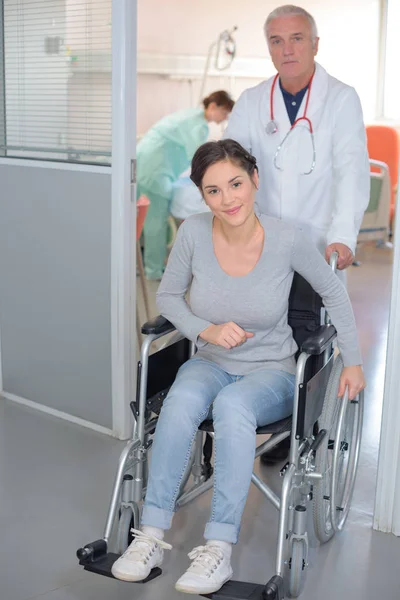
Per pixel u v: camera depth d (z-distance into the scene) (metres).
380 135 7.04
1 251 3.35
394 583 2.15
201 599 2.06
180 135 5.30
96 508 2.54
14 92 3.20
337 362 2.27
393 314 2.32
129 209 2.91
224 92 5.38
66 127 3.05
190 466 2.54
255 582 2.14
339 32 7.16
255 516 2.49
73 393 3.21
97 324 3.06
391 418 2.36
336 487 2.39
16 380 3.44
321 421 2.17
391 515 2.41
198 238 2.18
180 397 2.04
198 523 2.44
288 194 2.74
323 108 2.67
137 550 1.93
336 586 2.12
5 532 2.38
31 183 3.17
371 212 6.40
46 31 3.03
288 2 6.68
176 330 2.27
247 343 2.18
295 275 2.32
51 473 2.77
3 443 3.02
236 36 6.39
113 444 3.02
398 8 7.37
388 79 7.48
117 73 2.81
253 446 1.97
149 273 5.45
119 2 2.76
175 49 6.08
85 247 3.04
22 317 3.34
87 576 2.17
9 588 2.10
